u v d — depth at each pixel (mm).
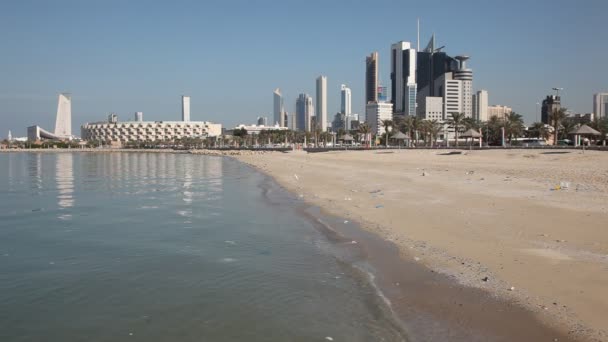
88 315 11234
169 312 11266
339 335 9680
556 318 9758
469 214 21453
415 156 90812
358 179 44000
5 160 126812
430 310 10641
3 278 14273
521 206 22875
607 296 10734
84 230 22109
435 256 14930
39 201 33750
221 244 18484
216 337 9828
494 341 9000
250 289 12742
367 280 13023
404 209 24125
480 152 86062
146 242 19172
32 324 10781
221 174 63062
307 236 19516
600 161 57688
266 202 31125
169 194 37625
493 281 12180
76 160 125625
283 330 10039
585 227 17703
